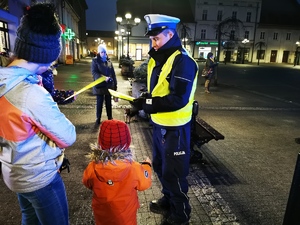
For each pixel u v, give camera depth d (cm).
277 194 302
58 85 1119
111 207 170
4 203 268
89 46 6881
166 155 217
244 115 686
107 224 175
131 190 174
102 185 168
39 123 124
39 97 123
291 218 170
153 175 336
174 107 196
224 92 1078
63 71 1795
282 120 648
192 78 199
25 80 122
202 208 271
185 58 197
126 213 173
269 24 4597
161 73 203
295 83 1536
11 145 123
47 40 124
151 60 229
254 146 458
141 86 648
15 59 129
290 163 391
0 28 1199
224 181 329
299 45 4569
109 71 522
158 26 196
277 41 4725
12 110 118
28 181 132
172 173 221
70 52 3198
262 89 1222
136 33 4222
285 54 4828
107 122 170
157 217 252
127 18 1619
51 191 143
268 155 419
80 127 524
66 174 331
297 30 4731
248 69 2775
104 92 524
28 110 119
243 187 315
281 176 347
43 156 132
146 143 450
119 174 164
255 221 253
